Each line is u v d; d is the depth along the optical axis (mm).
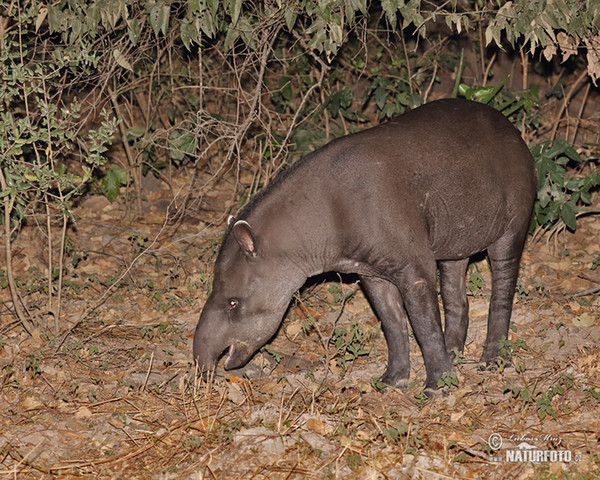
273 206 5602
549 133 9641
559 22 5887
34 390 5918
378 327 6012
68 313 7195
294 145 8586
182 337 6727
